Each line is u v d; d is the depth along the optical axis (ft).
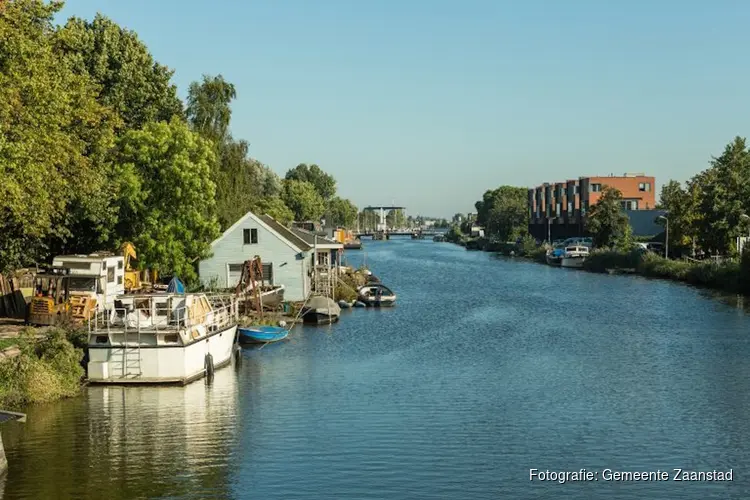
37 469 69.67
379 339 143.84
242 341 138.82
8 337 110.22
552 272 322.14
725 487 66.13
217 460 72.33
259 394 97.35
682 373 109.81
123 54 182.09
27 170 93.25
